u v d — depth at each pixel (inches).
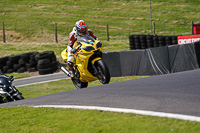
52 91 1834.4
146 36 3420.3
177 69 1882.4
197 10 6505.9
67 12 6569.9
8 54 3969.0
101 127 541.0
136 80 1082.1
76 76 1189.1
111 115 605.9
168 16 6215.6
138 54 2090.3
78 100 806.5
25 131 608.1
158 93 781.3
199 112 579.5
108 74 1047.0
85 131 534.9
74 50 1099.9
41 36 5216.5
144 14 6392.7
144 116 573.0
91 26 5777.6
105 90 914.7
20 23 5925.2
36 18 6200.8
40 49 4247.0
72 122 601.0
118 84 1014.4
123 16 6328.7
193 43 1743.4
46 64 2888.8
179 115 556.7
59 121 627.2
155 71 2017.7
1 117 757.3
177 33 5226.4
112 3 7135.8
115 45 4303.6
